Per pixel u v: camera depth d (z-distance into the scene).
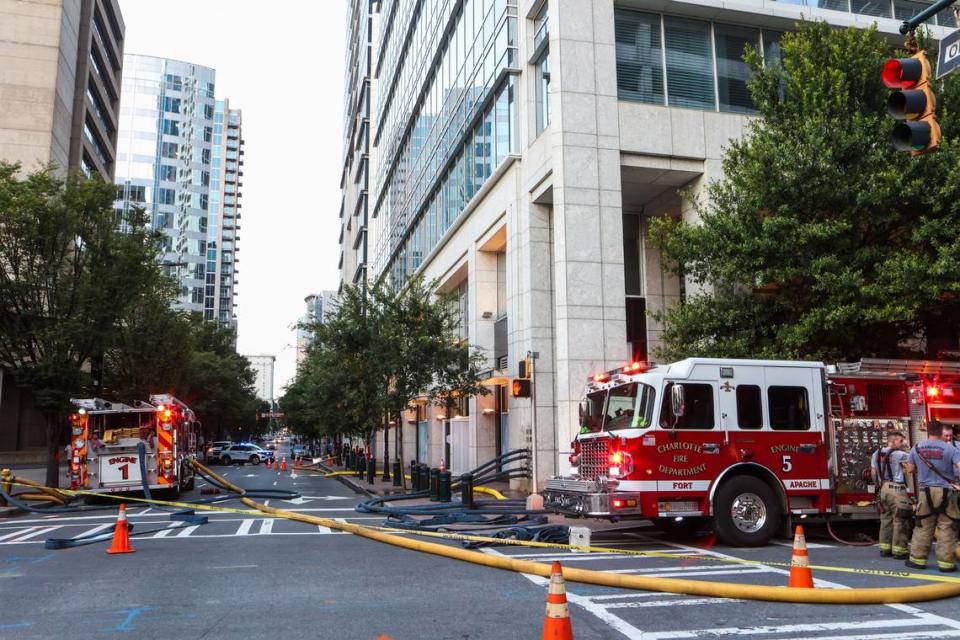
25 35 39.88
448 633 6.01
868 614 6.64
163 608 7.02
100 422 20.16
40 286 22.41
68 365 22.38
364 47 70.12
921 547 8.77
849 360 15.29
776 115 15.83
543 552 10.47
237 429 88.31
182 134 114.50
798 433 11.41
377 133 58.75
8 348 22.53
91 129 50.75
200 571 9.09
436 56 35.03
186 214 112.50
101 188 23.03
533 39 23.06
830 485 11.42
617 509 10.47
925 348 17.88
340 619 6.52
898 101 6.94
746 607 6.90
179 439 21.64
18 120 38.91
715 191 16.53
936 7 7.65
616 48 20.80
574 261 19.30
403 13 45.44
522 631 6.06
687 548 10.83
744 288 16.66
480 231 27.12
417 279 27.67
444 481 19.27
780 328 15.04
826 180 14.05
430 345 24.97
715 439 11.01
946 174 13.71
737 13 21.17
